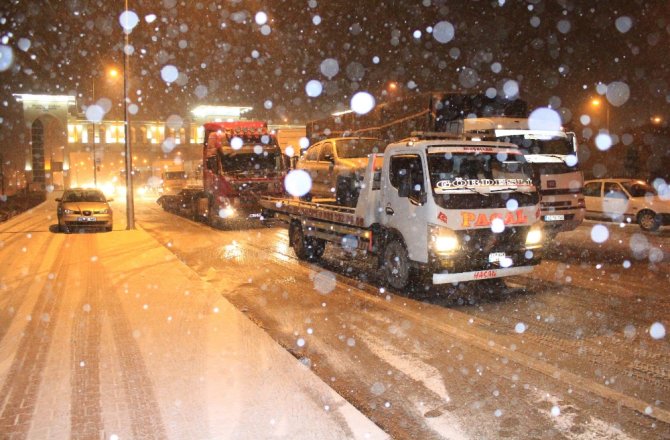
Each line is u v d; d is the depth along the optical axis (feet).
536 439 13.24
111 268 35.04
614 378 16.76
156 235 59.88
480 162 27.66
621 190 60.18
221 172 66.33
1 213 80.84
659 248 43.50
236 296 28.99
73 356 18.34
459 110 46.70
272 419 13.76
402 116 50.72
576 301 26.35
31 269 34.88
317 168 46.57
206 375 16.62
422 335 21.48
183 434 13.03
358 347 20.25
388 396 15.88
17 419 13.83
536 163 41.73
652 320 22.94
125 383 16.03
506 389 16.15
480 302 26.50
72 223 59.57
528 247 27.04
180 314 23.61
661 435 13.29
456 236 25.70
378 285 30.91
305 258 40.60
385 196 29.71
